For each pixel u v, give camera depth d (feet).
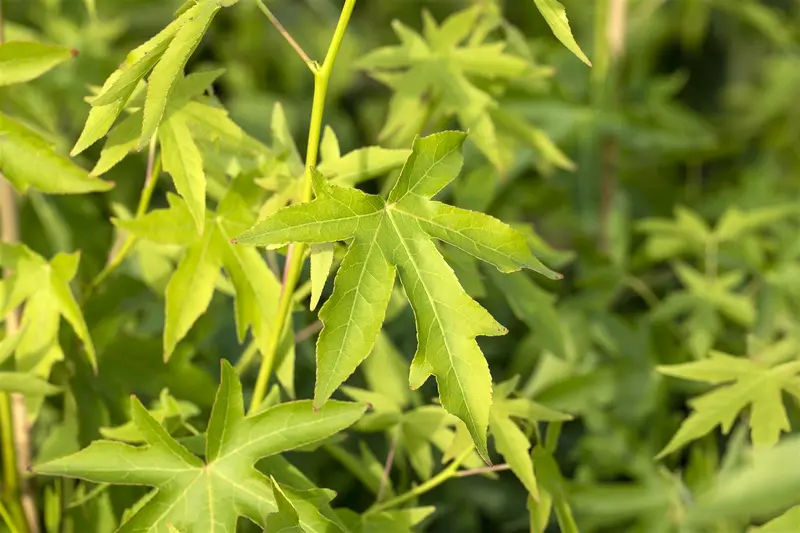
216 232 2.95
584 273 3.81
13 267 3.00
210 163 3.04
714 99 5.70
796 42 4.99
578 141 4.11
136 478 2.76
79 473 2.75
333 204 2.66
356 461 3.11
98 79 3.96
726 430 3.00
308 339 3.47
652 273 4.28
